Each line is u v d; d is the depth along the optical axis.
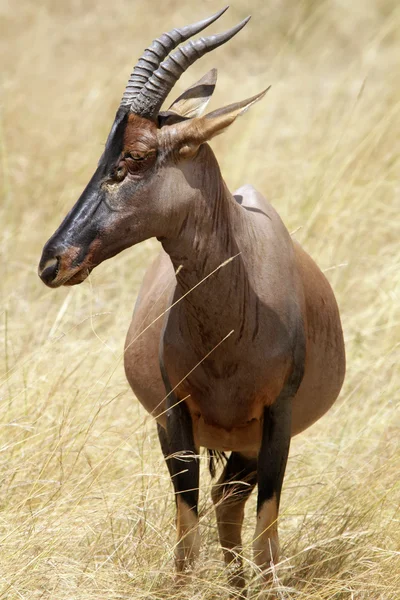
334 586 15.70
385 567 16.61
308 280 16.80
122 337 24.81
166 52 14.64
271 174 33.50
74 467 18.80
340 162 33.28
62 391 21.38
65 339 25.00
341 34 56.53
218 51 53.94
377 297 27.70
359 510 18.20
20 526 16.56
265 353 15.27
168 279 17.33
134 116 14.41
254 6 58.34
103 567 16.41
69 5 57.97
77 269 14.33
